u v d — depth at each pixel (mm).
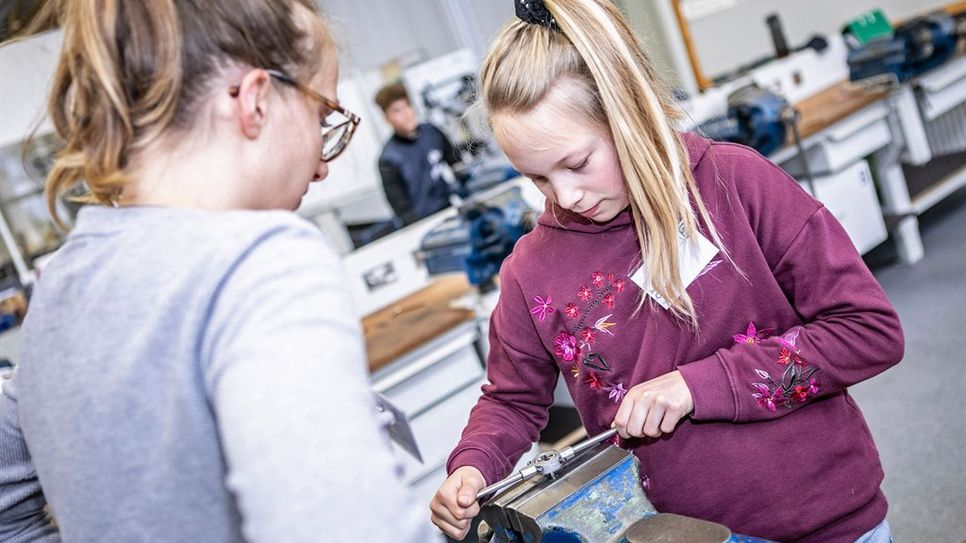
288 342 550
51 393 631
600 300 1049
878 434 2461
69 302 636
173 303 582
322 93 706
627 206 1021
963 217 3979
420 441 2338
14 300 3133
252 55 641
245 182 654
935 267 3502
